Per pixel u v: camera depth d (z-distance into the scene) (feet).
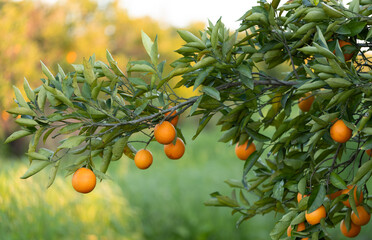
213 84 7.86
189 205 22.67
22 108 7.28
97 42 42.55
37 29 37.68
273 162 8.84
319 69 7.13
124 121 7.47
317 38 7.48
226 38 7.54
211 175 28.94
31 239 14.14
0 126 30.12
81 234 15.93
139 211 21.16
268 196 8.68
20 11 35.91
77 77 7.51
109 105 7.50
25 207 15.38
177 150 7.99
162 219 21.07
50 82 7.48
